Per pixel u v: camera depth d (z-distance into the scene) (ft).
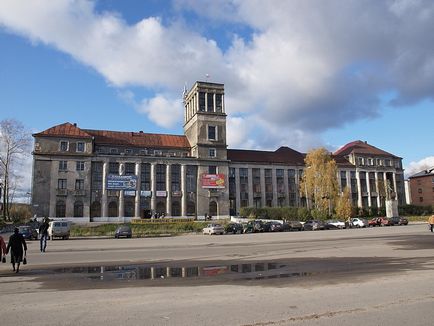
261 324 25.84
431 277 43.86
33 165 247.91
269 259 65.87
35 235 157.28
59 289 40.27
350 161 359.66
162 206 274.36
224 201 287.69
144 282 44.37
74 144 258.57
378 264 56.39
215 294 36.32
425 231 147.02
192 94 311.06
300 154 350.23
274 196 315.99
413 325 25.25
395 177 368.27
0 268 58.23
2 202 268.00
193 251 84.48
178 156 284.82
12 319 27.89
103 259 69.72
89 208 252.21
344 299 33.09
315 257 67.31
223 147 297.33
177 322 26.61
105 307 31.30
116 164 267.59
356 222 223.10
